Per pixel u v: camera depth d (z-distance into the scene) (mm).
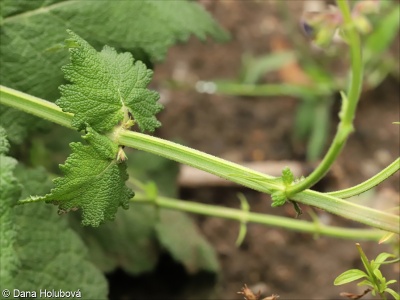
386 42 579
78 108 335
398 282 512
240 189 577
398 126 603
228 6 700
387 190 557
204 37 436
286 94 626
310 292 532
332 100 613
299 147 602
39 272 407
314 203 330
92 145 335
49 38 410
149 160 550
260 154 602
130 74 346
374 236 464
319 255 545
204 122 624
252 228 559
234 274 543
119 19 417
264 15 697
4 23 406
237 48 676
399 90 627
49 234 414
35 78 407
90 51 341
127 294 513
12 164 306
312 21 321
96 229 495
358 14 314
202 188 577
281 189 331
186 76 658
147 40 419
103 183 339
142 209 517
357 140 599
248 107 633
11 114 406
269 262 546
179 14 429
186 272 516
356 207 329
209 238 559
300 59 637
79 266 417
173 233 513
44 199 333
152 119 348
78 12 413
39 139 501
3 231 302
